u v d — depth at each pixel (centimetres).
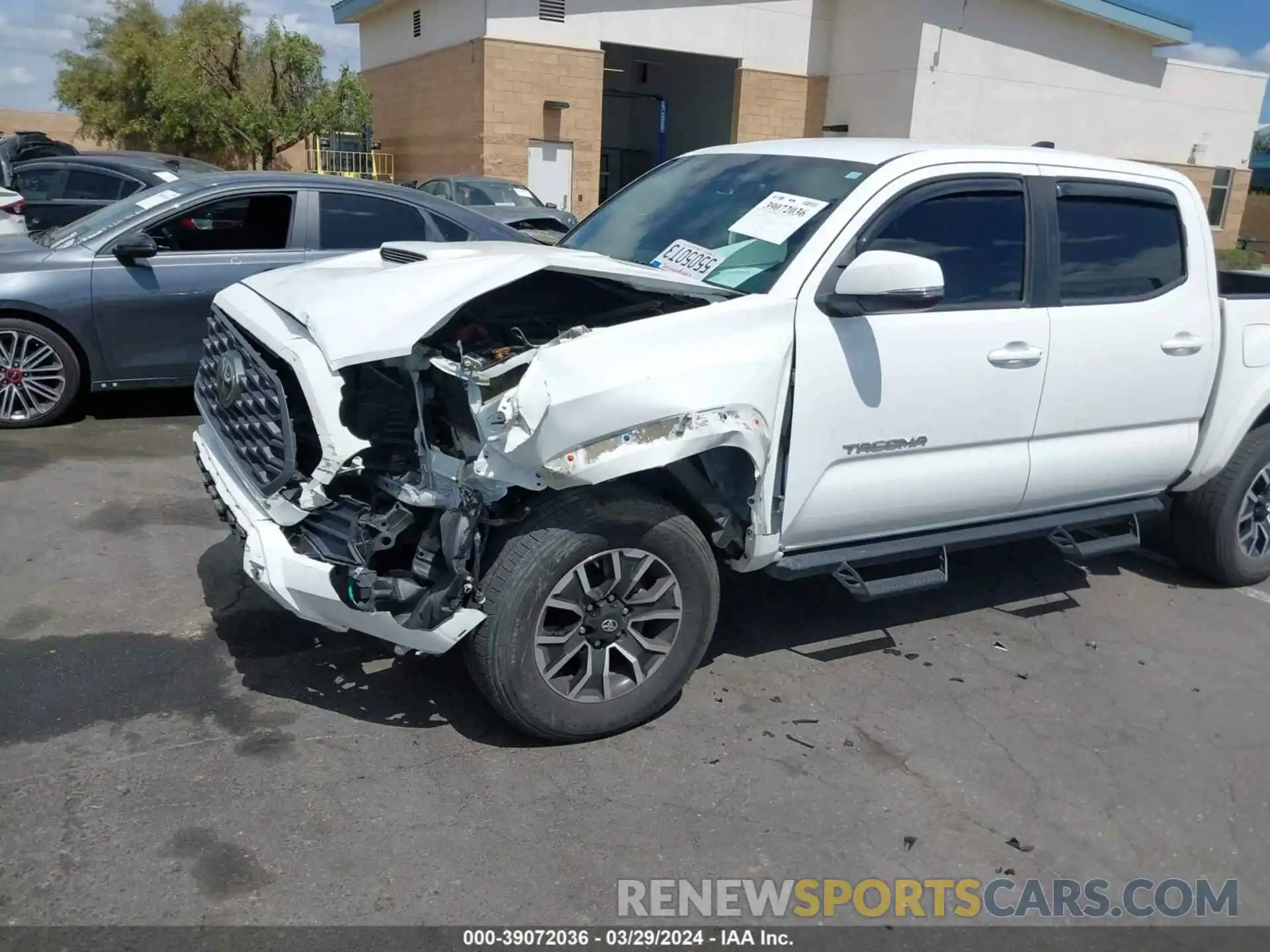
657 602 359
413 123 2453
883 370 379
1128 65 2550
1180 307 459
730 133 2691
